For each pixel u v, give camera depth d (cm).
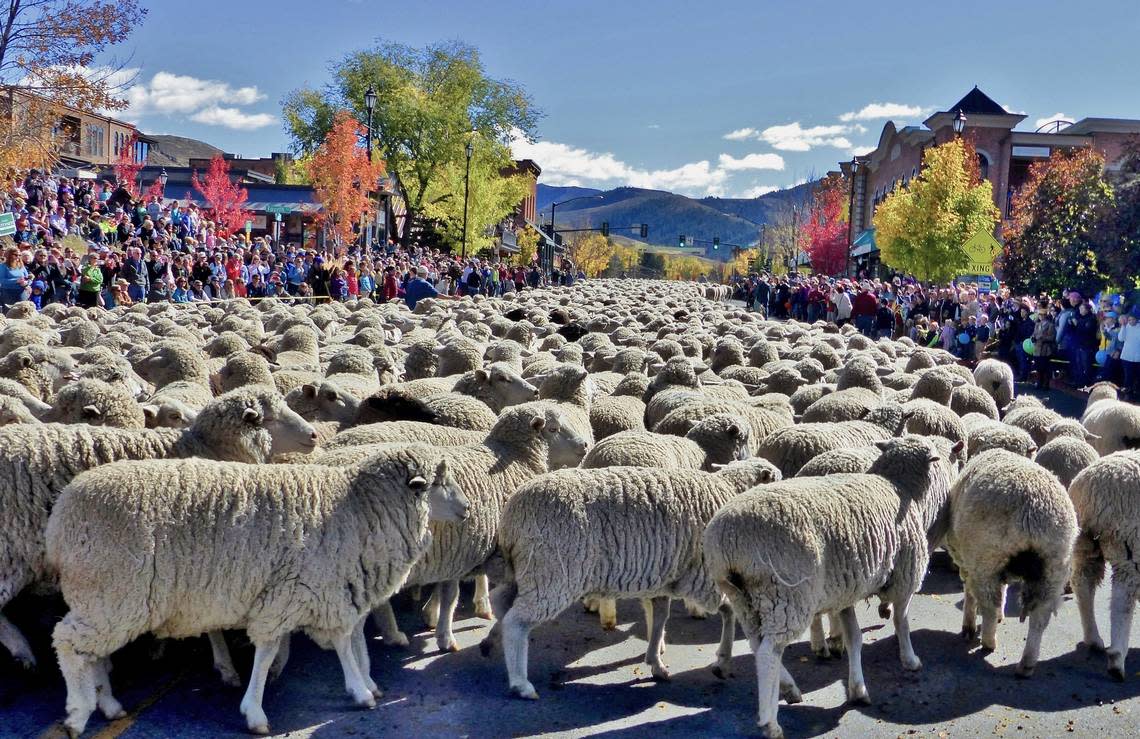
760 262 11600
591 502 665
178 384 1039
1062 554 712
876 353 1862
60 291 2223
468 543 724
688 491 691
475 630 789
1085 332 2302
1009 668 738
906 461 731
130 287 2377
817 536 627
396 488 642
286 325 1812
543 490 666
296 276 3206
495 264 5225
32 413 905
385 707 647
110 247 2616
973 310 2741
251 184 5284
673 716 650
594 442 991
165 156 10269
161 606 574
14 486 632
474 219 7169
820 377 1484
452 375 1266
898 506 698
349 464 682
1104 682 716
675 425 977
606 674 714
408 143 7038
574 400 1038
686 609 858
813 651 755
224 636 719
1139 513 725
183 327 1691
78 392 832
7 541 629
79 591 561
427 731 618
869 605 872
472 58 7256
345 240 5125
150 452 689
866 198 7906
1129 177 2703
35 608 722
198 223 3416
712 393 1225
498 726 627
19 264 2075
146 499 570
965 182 4659
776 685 618
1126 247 2612
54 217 2816
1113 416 1083
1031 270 3023
